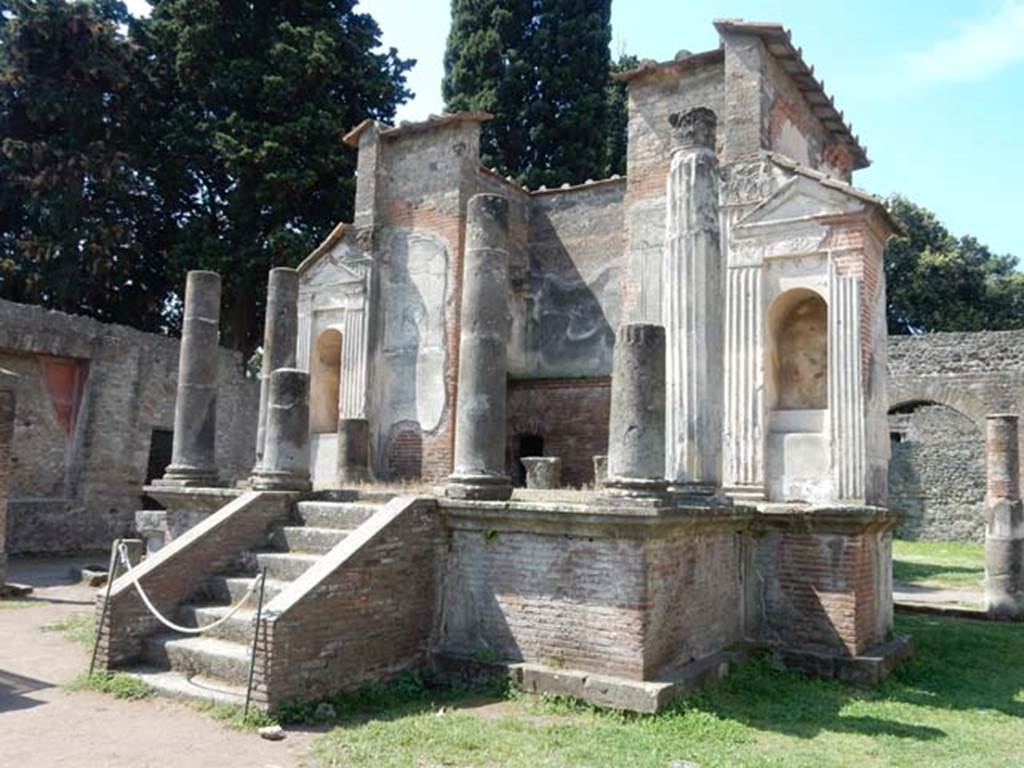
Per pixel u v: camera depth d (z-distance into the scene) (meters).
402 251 19.11
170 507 13.49
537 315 19.30
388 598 9.79
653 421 9.80
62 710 8.50
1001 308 45.53
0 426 16.03
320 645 8.85
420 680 9.88
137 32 30.34
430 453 18.08
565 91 32.50
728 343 13.57
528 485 15.70
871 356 12.93
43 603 15.22
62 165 27.17
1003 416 18.17
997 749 8.34
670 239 11.73
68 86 28.02
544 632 9.77
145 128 30.20
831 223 13.03
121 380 24.83
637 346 9.91
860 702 10.07
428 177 18.97
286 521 11.73
